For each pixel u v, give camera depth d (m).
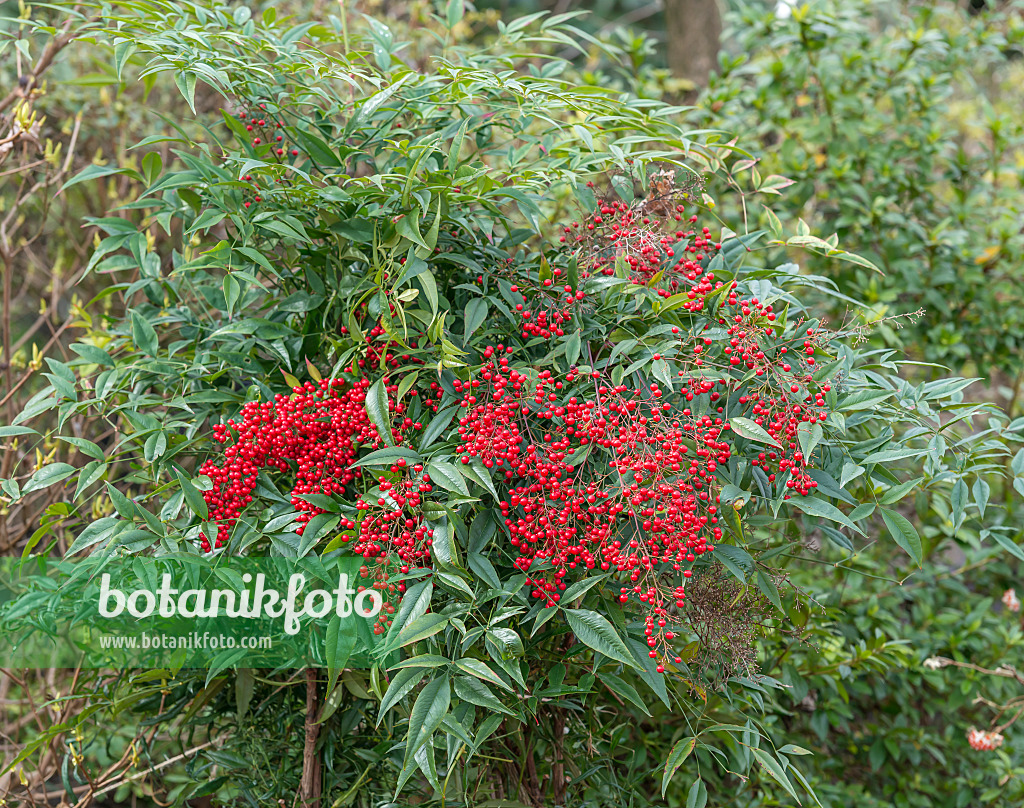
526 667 1.58
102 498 2.27
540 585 1.44
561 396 1.55
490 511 1.48
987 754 2.69
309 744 1.79
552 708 1.79
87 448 1.64
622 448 1.38
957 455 1.52
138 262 1.84
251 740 1.91
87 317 2.25
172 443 1.73
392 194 1.61
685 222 1.90
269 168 1.58
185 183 1.61
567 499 1.41
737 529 1.49
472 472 1.40
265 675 1.91
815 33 2.95
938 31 3.02
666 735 2.25
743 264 1.96
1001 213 3.03
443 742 1.58
